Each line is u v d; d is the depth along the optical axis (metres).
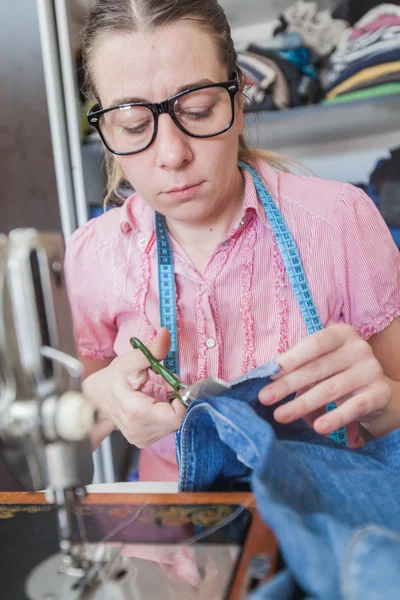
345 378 0.84
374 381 0.85
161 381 1.17
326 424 0.80
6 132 2.06
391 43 1.83
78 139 1.96
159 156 0.97
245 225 1.19
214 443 0.77
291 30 1.91
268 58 1.92
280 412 0.80
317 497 0.64
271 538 0.64
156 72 0.94
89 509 0.75
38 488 0.68
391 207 1.93
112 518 0.73
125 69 0.95
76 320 1.33
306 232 1.20
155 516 0.72
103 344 1.36
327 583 0.47
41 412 0.59
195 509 0.73
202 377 1.16
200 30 0.96
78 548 0.65
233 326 1.19
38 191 2.09
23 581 0.64
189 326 1.20
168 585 0.61
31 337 0.57
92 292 1.31
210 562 0.62
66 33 1.88
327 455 0.75
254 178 1.22
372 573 0.45
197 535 0.67
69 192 2.00
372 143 2.03
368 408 0.83
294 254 1.18
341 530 0.51
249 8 1.96
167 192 1.01
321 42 1.89
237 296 1.19
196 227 1.17
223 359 1.18
